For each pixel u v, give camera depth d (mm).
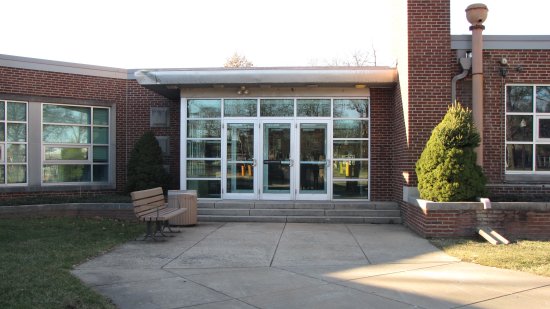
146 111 14836
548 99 12289
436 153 9961
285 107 13430
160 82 12570
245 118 13414
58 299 5355
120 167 14742
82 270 7105
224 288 6195
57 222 11125
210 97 13422
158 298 5754
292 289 6148
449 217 9742
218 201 12773
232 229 10797
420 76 11477
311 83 12625
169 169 14750
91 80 14273
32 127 13312
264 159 13422
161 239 9578
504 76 12102
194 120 13531
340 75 12469
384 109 13281
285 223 11734
